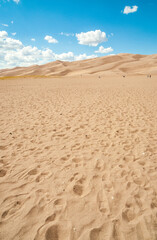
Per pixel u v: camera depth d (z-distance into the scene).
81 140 4.47
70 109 7.94
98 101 9.84
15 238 1.84
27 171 3.10
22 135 4.82
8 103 9.51
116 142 4.33
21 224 2.02
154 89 14.83
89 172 3.08
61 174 3.02
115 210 2.22
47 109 8.01
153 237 1.87
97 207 2.27
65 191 2.59
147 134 4.82
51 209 2.24
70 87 18.03
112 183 2.77
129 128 5.32
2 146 4.11
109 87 17.44
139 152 3.79
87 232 1.92
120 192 2.55
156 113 7.01
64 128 5.38
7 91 14.99
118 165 3.29
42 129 5.30
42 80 30.23
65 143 4.30
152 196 2.47
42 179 2.88
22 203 2.35
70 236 1.88
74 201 2.38
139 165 3.28
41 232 1.92
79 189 2.64
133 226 2.00
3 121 6.12
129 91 13.90
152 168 3.17
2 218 2.10
